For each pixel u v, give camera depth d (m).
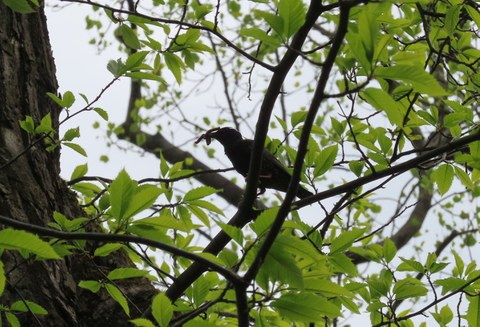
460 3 5.24
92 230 4.96
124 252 5.09
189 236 5.11
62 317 4.46
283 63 3.81
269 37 3.42
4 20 5.29
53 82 5.47
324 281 3.24
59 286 4.56
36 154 4.95
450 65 8.45
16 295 4.29
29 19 5.46
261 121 4.00
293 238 3.13
